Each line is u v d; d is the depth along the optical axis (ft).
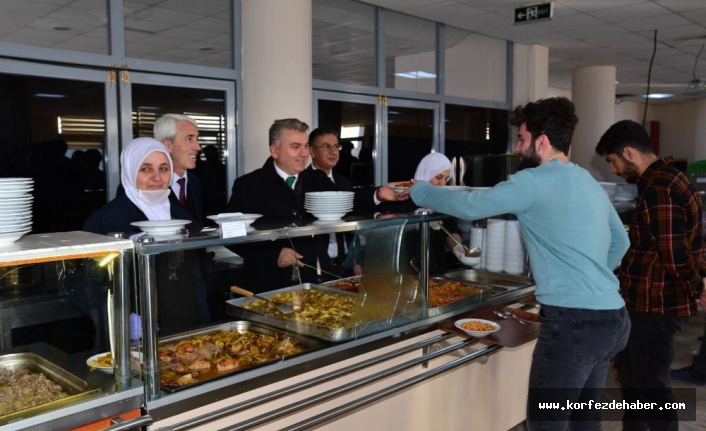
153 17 12.21
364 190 8.05
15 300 4.43
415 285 6.89
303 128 8.00
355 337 5.93
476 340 6.89
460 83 19.36
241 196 8.21
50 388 4.29
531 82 21.02
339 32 15.66
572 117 5.79
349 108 15.94
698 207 7.13
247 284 6.21
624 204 10.57
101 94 11.38
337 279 6.94
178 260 5.07
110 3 11.37
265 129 12.64
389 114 17.01
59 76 10.80
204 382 4.69
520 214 5.79
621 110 42.37
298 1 12.62
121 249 4.20
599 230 5.60
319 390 5.74
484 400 8.38
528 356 9.22
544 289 5.72
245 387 4.95
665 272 7.25
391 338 6.33
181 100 12.54
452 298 7.45
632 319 7.55
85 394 4.10
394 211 7.84
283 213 8.04
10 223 3.86
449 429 7.81
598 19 17.17
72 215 11.16
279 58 12.50
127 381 4.30
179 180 8.09
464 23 17.90
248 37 12.59
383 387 6.55
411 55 17.58
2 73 10.19
